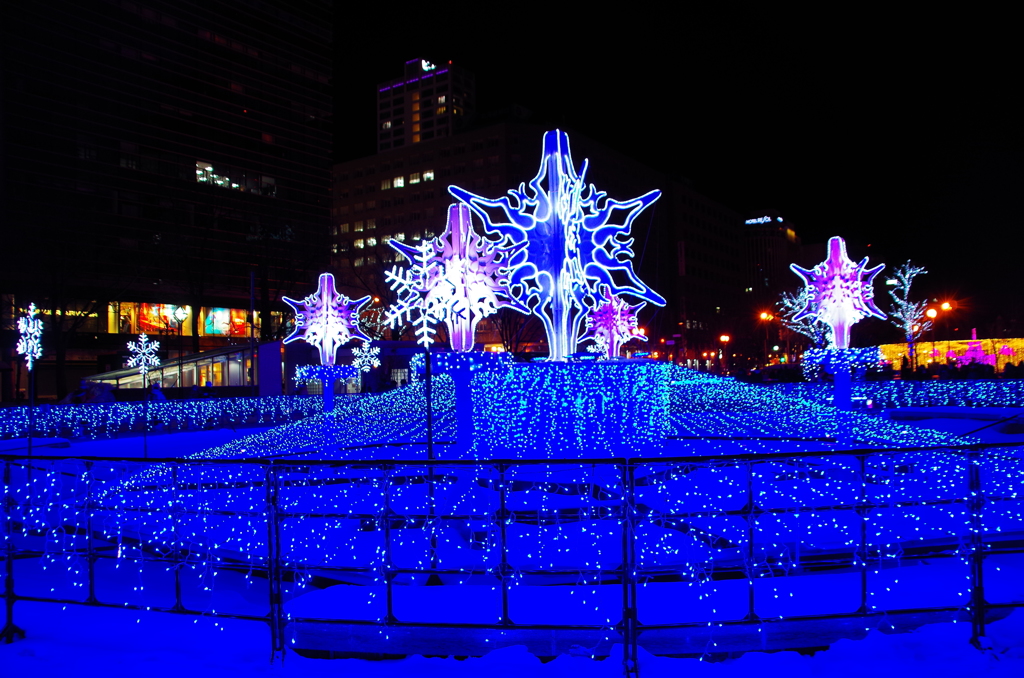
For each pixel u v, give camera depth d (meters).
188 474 10.05
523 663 4.44
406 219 108.19
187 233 72.75
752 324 91.69
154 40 74.19
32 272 48.47
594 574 5.78
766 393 27.00
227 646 4.91
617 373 11.04
